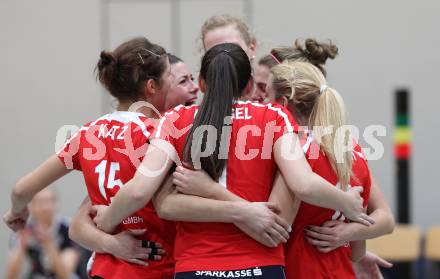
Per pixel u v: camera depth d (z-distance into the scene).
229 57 8.86
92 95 25.97
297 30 25.38
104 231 9.34
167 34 25.59
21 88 26.20
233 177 8.67
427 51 25.12
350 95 25.27
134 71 9.66
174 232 9.32
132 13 25.72
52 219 20.31
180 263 8.57
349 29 25.30
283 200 8.69
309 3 25.38
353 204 8.91
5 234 25.56
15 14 26.09
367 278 11.30
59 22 25.98
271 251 8.55
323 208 9.27
